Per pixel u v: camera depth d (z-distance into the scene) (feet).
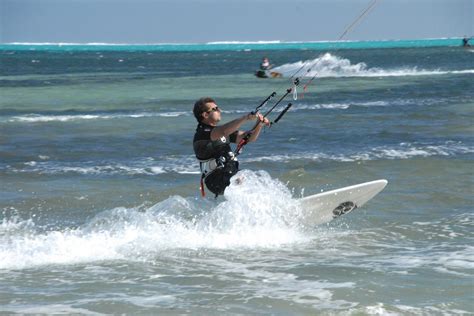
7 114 351.46
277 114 337.72
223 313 82.33
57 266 102.58
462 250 110.22
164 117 326.03
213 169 114.62
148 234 117.60
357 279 94.94
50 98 463.01
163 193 160.86
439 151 211.41
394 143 230.68
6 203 150.92
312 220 123.44
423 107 355.97
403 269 99.60
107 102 428.15
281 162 197.88
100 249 110.32
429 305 84.43
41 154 219.00
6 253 108.68
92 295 89.30
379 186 121.49
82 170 190.70
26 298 88.17
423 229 124.67
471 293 88.74
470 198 150.71
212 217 120.67
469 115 311.88
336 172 180.75
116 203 151.94
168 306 84.89
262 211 121.29
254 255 107.96
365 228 125.70
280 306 84.64
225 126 111.34
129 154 218.59
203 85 589.73
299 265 102.42
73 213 143.13
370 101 405.39
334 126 281.54
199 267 101.71
